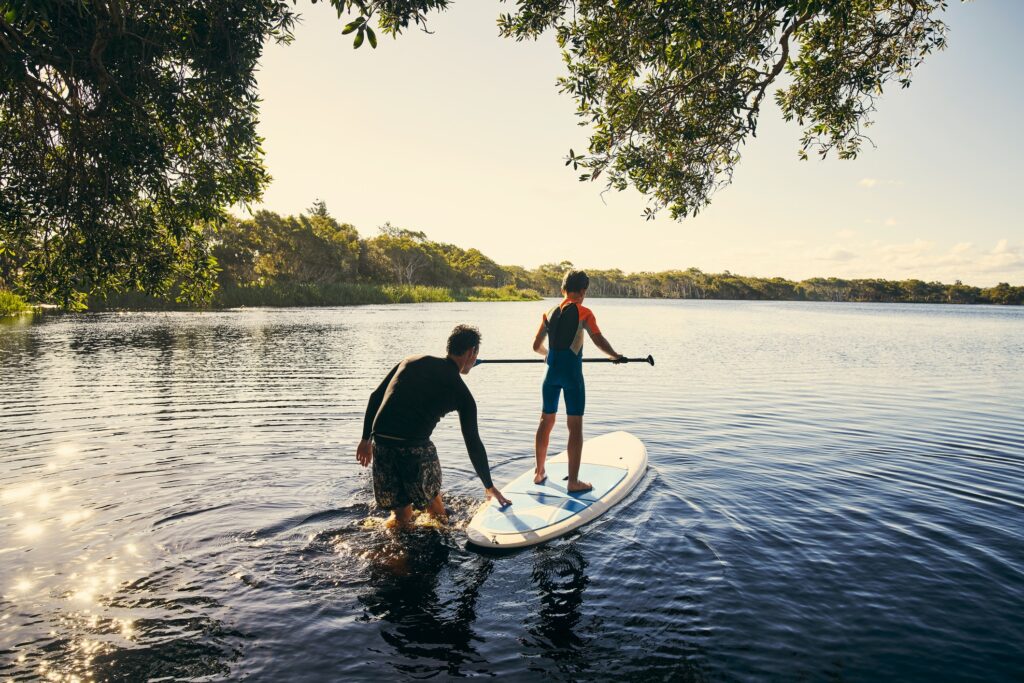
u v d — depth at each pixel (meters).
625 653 2.57
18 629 2.67
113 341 19.11
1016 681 2.37
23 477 4.98
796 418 8.19
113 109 5.72
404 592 3.12
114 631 2.68
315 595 3.07
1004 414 8.54
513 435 6.99
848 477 5.27
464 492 4.80
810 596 3.09
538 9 5.80
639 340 23.83
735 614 2.91
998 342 24.53
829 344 22.56
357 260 88.62
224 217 6.80
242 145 6.58
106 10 5.28
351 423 7.41
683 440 6.81
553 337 4.83
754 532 3.97
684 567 3.44
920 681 2.37
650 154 6.29
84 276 6.34
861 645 2.63
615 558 3.57
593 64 6.11
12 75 4.87
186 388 10.28
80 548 3.54
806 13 4.79
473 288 120.31
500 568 3.43
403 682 2.35
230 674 2.38
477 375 12.87
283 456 5.75
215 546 3.61
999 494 4.79
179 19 5.74
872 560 3.53
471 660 2.52
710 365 15.05
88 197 5.88
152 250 6.47
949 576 3.32
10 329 23.33
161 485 4.77
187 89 6.04
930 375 13.21
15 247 6.38
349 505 4.35
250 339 20.83
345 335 23.08
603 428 7.51
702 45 5.12
